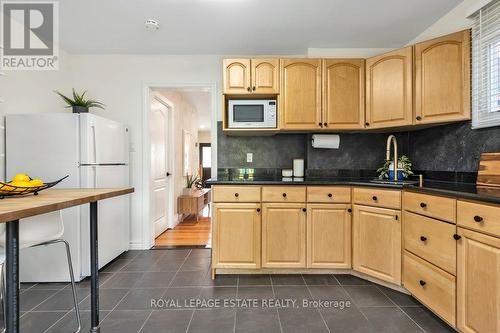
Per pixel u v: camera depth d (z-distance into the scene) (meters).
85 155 2.26
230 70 2.55
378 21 2.33
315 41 2.69
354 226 2.27
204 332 1.57
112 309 1.82
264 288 2.12
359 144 2.84
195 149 6.38
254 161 2.98
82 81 3.03
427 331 1.57
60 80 2.83
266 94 2.58
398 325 1.63
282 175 2.90
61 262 2.24
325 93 2.54
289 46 2.81
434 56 2.06
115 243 2.69
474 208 1.35
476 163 1.94
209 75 3.03
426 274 1.71
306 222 2.31
